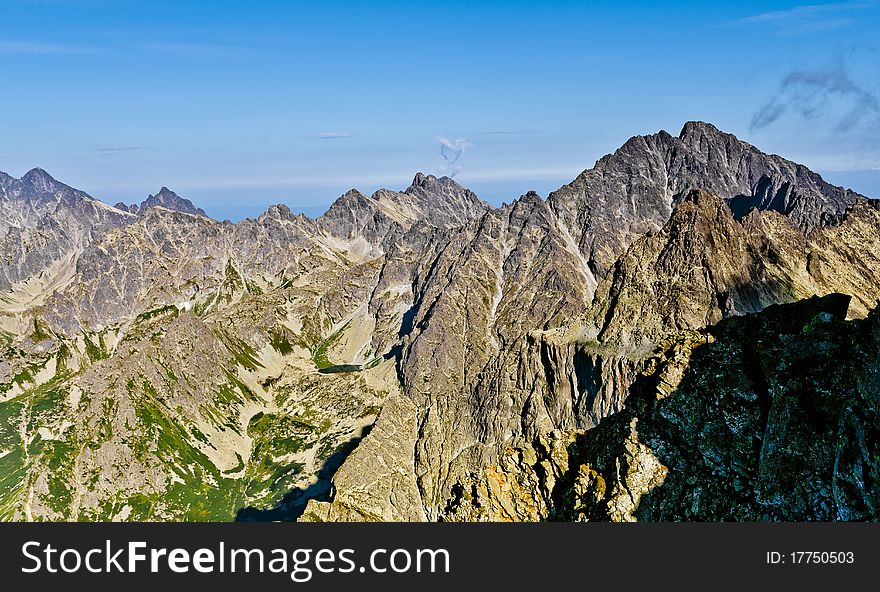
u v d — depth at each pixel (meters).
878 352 35.81
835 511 36.78
